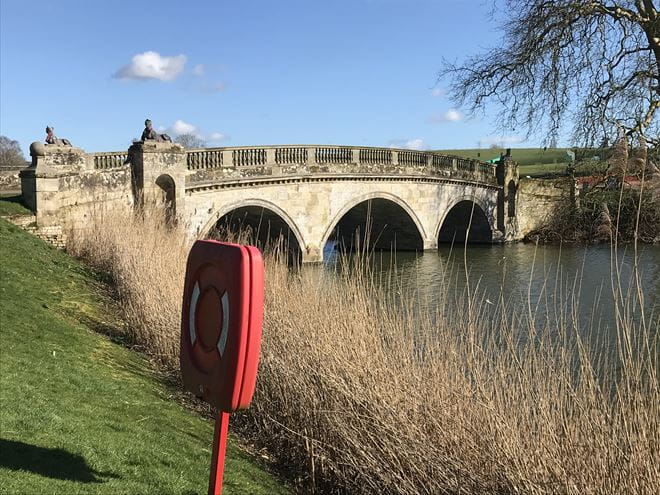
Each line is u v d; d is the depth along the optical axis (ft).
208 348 11.26
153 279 37.45
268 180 84.74
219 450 11.33
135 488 15.84
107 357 31.14
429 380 21.43
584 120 83.71
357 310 26.40
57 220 58.95
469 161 126.31
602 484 16.35
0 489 13.55
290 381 25.45
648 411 16.92
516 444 17.92
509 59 96.32
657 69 79.46
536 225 132.57
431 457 19.51
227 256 10.71
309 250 92.89
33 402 19.77
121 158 68.85
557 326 23.79
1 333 28.78
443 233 138.00
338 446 22.89
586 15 81.71
